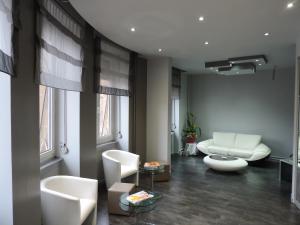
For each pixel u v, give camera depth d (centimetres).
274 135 655
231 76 712
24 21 199
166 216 308
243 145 648
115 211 311
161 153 511
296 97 349
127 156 418
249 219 303
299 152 350
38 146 221
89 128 349
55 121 324
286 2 235
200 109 764
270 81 656
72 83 288
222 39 362
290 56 481
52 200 225
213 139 700
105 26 308
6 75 177
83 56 317
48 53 234
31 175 209
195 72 723
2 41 162
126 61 451
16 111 185
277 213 321
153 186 423
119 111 478
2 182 179
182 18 279
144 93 520
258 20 283
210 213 318
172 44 393
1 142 178
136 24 300
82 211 237
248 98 689
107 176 376
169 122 509
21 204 191
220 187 423
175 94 657
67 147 324
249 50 432
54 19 243
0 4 159
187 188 416
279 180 467
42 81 224
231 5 243
